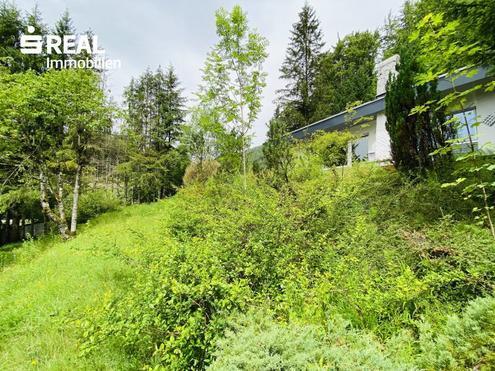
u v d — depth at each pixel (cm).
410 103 525
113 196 1948
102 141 1658
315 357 166
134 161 2059
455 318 200
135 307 259
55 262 658
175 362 220
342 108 1828
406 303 259
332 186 496
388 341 209
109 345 287
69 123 1098
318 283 279
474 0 281
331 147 800
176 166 2255
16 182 1261
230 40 768
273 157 677
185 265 262
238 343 178
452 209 417
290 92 2330
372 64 2105
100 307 274
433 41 327
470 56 331
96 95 1124
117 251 369
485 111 675
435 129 489
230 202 539
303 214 405
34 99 960
